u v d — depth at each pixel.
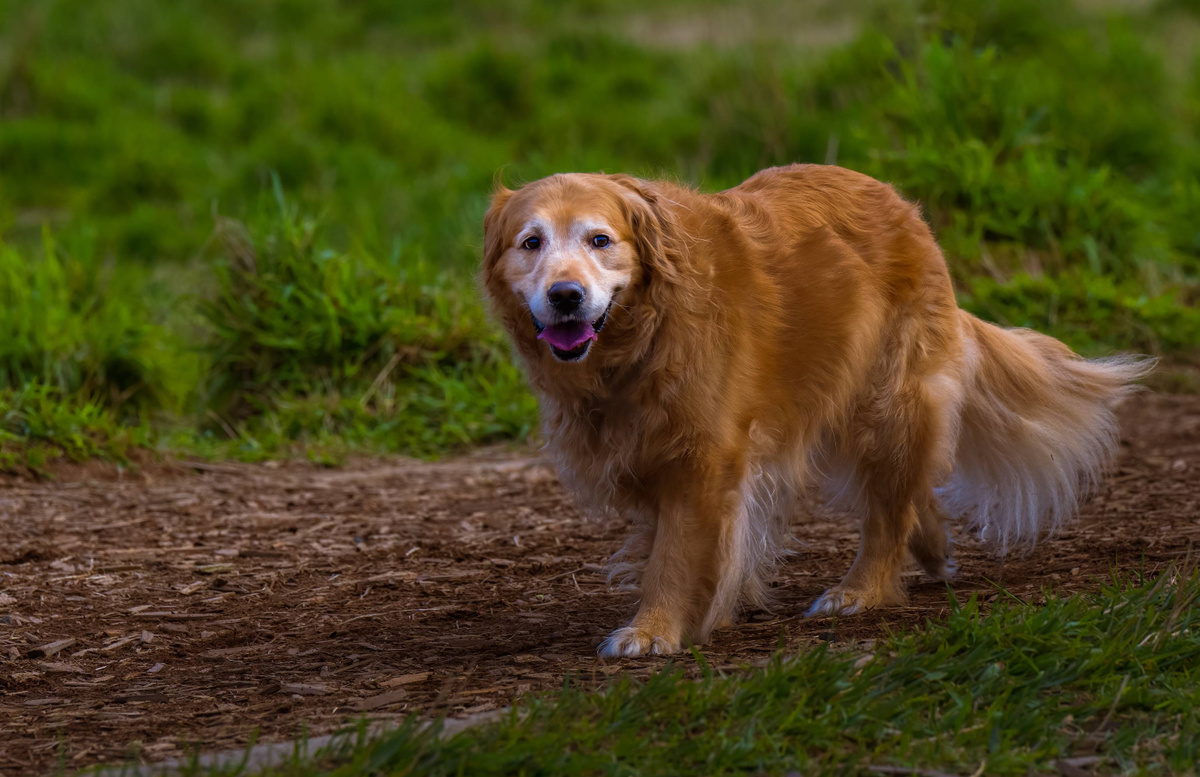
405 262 12.92
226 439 11.02
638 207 5.31
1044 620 4.61
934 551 6.48
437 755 3.66
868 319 5.98
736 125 16.94
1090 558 6.33
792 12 21.88
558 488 8.98
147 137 19.11
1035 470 6.76
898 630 4.96
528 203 5.36
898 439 6.09
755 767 3.72
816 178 6.25
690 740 3.88
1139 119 15.39
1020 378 6.74
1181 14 20.95
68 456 9.59
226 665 5.33
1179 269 13.55
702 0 25.28
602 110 19.25
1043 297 12.35
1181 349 12.05
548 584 6.62
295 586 6.71
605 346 5.29
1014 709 4.03
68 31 22.88
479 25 25.03
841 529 7.66
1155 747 3.82
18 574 6.88
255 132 19.81
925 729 3.95
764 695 4.11
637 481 5.53
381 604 6.30
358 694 4.75
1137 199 14.33
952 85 14.20
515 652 5.30
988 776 3.67
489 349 11.76
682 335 5.27
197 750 3.74
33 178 18.12
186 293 13.18
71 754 4.14
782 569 6.85
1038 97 15.38
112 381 11.41
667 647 5.14
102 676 5.25
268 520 8.16
